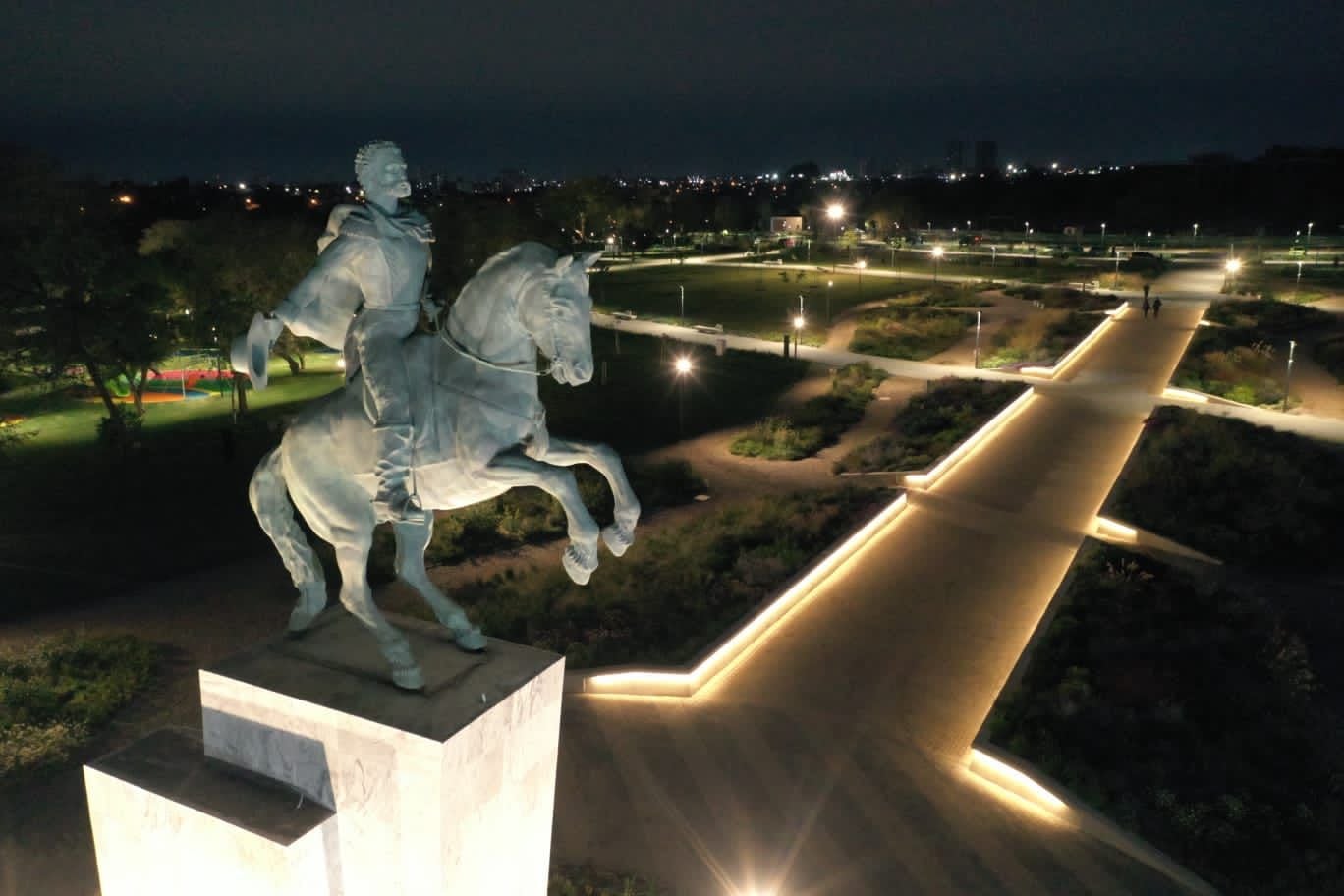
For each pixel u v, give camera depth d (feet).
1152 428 97.76
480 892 26.08
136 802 26.55
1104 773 40.06
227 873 25.49
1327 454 90.99
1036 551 67.72
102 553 66.39
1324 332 157.89
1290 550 67.67
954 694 47.96
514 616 54.34
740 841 36.45
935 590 60.75
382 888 25.50
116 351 91.71
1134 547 68.80
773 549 64.18
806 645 53.01
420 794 24.04
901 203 382.42
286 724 25.72
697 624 53.16
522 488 78.95
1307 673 49.34
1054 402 112.78
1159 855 35.78
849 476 86.74
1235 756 42.01
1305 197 363.56
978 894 33.94
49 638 51.75
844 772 41.11
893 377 132.36
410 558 26.94
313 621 29.96
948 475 85.56
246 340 25.27
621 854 35.55
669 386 130.11
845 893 33.76
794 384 131.54
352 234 25.04
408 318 26.20
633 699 46.98
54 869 34.68
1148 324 166.61
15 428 98.37
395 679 25.81
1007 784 40.29
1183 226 369.71
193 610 57.00
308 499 26.89
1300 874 34.88
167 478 85.05
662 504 79.41
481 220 151.64
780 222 428.15
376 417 25.30
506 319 24.86
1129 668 48.32
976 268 270.05
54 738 42.29
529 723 26.73
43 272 86.58
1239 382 120.06
